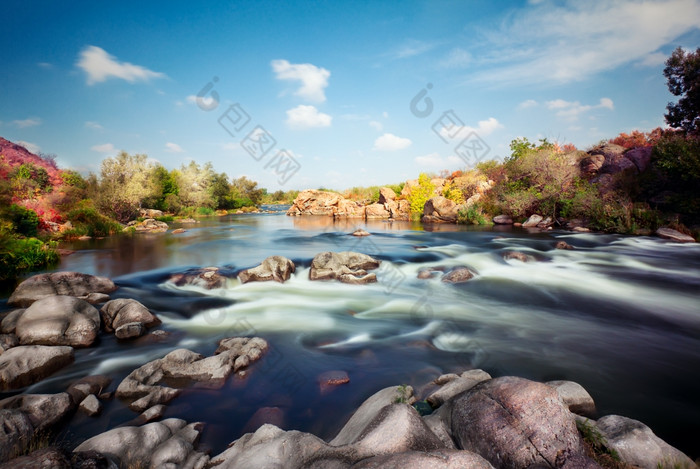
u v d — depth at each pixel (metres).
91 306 7.49
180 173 51.91
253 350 6.16
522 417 3.41
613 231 21.16
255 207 62.72
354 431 3.76
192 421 4.55
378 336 7.23
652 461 3.35
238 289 10.49
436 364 5.98
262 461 3.31
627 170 23.70
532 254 14.73
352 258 12.48
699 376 5.49
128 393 5.03
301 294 10.08
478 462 2.68
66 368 5.88
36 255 13.60
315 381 5.46
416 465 2.62
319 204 43.78
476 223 29.36
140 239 21.66
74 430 4.31
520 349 6.53
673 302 9.08
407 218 37.06
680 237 17.45
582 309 8.70
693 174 18.84
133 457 3.66
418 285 10.91
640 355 6.23
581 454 3.22
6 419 3.89
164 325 7.84
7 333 6.76
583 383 5.30
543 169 26.69
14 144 37.00
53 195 28.58
